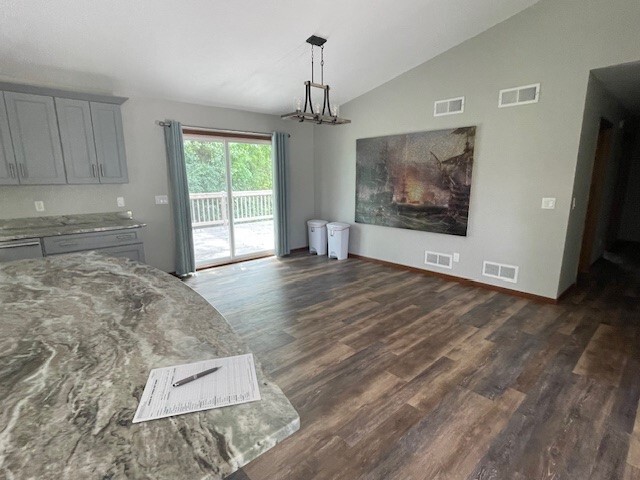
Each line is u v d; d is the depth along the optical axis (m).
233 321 3.27
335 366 2.50
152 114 4.32
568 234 3.54
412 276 4.65
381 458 1.70
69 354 1.10
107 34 2.92
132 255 3.88
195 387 0.92
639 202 6.49
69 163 3.59
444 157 4.25
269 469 1.64
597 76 3.36
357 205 5.49
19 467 0.65
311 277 4.64
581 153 3.42
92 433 0.75
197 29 3.05
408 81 4.51
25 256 3.23
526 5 3.37
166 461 0.68
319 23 3.23
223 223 6.46
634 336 2.89
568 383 2.28
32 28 2.69
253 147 6.13
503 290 3.96
